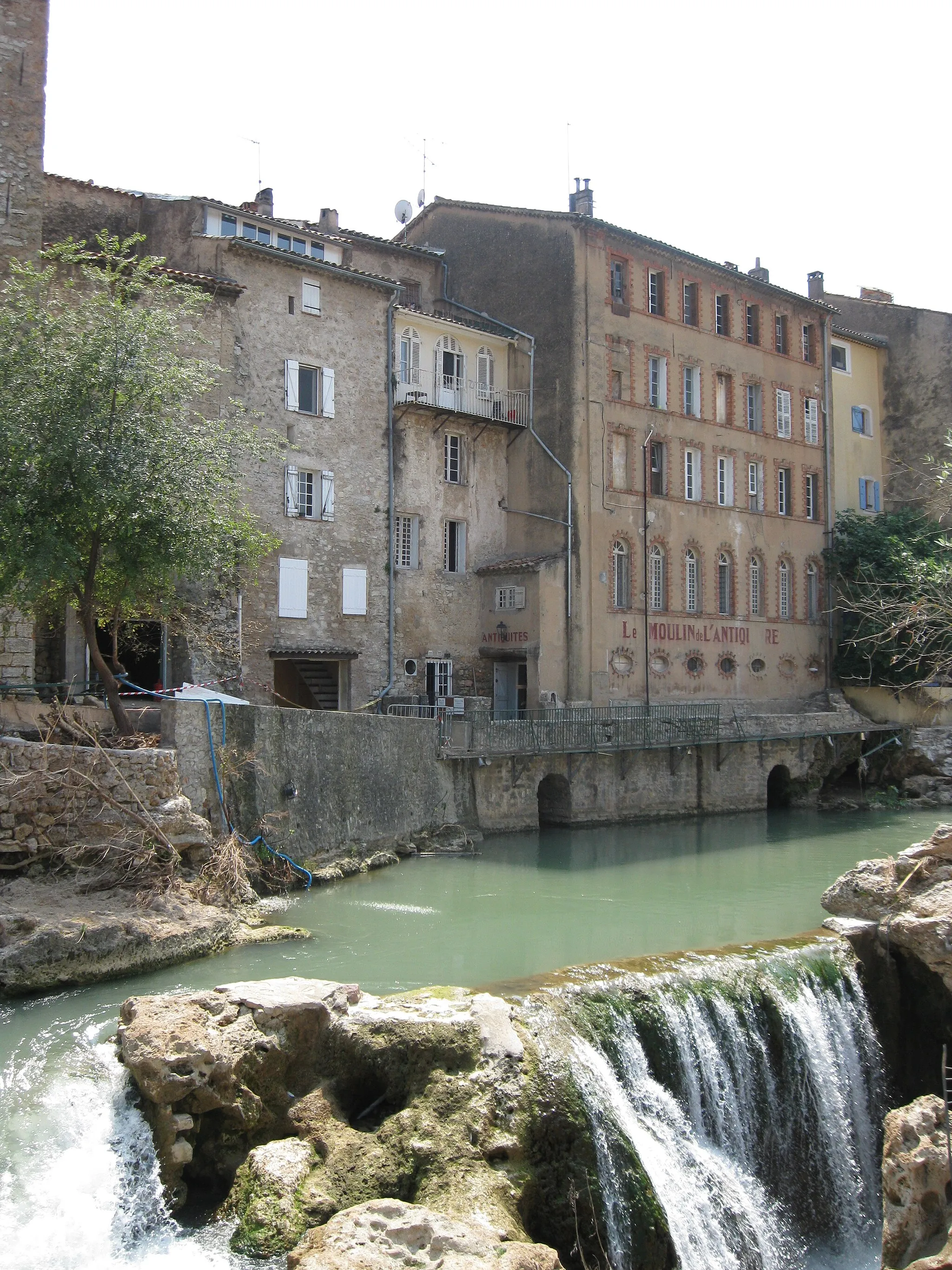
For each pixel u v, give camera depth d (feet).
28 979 52.90
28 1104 41.93
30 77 84.02
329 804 85.25
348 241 130.62
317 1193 38.09
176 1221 38.68
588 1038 47.32
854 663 166.81
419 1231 34.35
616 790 121.60
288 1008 44.14
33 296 80.18
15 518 65.36
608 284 140.56
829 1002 57.62
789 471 168.45
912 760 152.66
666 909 77.05
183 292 98.99
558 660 132.26
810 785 145.89
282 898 74.69
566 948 64.69
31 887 60.75
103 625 85.81
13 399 67.21
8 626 75.87
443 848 97.45
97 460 66.74
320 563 118.32
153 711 87.30
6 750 62.49
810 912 76.74
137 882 63.21
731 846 108.78
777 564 164.35
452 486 134.72
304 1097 43.21
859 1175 55.21
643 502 143.23
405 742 96.02
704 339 154.30
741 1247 45.91
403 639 127.95
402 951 62.90
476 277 147.64
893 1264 40.27
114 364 68.90
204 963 59.21
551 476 136.87
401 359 130.52
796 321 171.12
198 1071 40.70
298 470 117.29
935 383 185.47
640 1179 42.55
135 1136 40.68
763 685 159.74
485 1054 43.16
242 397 111.86
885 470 189.88
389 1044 43.70
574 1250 39.68
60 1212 37.63
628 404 142.10
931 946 59.77
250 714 77.51
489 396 140.56
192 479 71.46
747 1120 52.06
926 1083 61.11
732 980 54.85
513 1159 40.14
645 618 142.41
